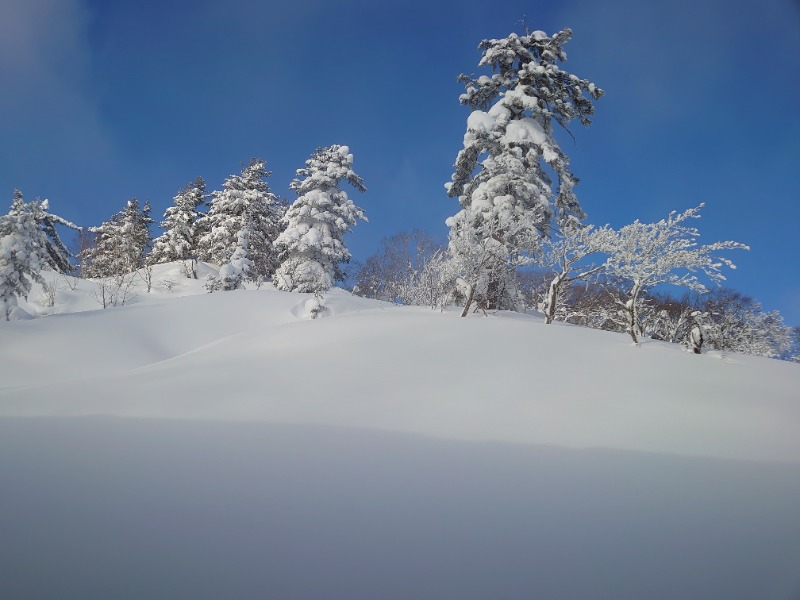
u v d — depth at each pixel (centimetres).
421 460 408
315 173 3241
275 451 426
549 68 1700
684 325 1705
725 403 593
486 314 1400
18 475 355
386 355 845
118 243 4728
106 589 216
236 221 4066
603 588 234
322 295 2430
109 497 319
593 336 1030
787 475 386
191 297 2472
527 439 471
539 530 290
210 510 304
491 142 1758
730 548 274
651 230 1115
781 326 1980
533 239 1517
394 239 3925
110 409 578
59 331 1734
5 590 211
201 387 679
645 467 398
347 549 262
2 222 2072
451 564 251
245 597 216
